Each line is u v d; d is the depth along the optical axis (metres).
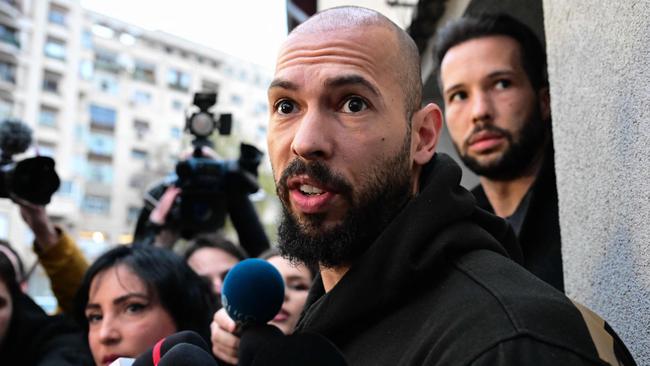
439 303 0.73
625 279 0.94
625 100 0.93
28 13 25.34
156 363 0.86
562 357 0.61
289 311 1.66
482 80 1.50
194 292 1.66
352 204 0.80
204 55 35.34
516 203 1.53
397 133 0.83
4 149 2.25
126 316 1.55
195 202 2.37
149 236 2.42
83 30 28.64
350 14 0.87
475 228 0.82
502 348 0.61
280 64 0.87
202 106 2.49
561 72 1.19
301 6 3.78
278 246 0.88
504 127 1.48
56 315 1.98
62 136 26.38
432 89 3.20
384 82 0.83
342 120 0.81
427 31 2.93
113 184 29.31
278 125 0.86
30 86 25.17
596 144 1.04
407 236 0.78
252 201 2.48
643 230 0.88
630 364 0.75
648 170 0.87
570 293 1.16
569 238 1.16
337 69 0.81
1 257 1.87
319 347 0.71
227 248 2.13
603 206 1.01
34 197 2.14
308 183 0.80
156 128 32.03
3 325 1.83
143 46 33.00
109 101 30.05
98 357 1.55
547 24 1.27
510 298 0.67
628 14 0.92
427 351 0.69
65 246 2.23
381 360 0.74
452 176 0.85
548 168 1.48
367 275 0.79
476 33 1.54
